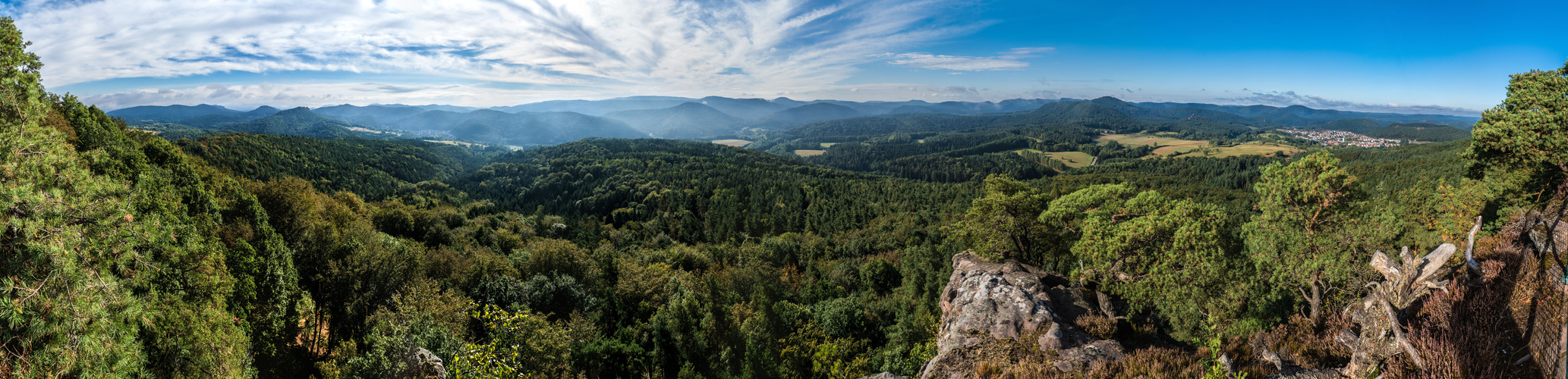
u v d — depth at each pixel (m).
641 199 166.50
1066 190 68.44
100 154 13.66
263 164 139.50
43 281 9.73
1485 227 15.47
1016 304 16.88
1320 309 14.41
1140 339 15.55
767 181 181.75
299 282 33.34
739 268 55.28
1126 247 18.88
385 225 79.00
